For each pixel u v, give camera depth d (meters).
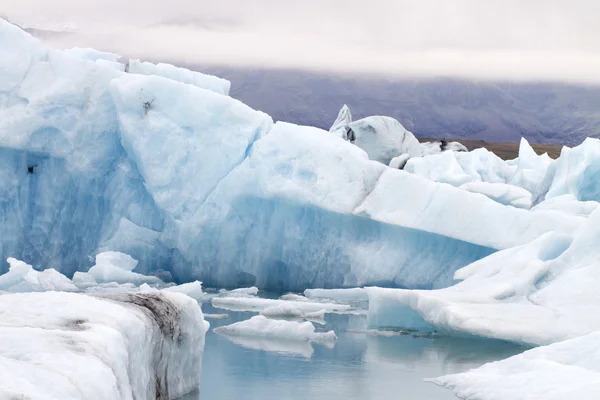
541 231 24.97
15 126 26.73
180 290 24.12
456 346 17.41
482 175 39.06
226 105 28.33
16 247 27.14
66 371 6.05
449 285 25.89
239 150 28.05
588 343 12.60
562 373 11.41
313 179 27.31
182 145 27.89
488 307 18.59
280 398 11.80
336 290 25.72
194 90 28.19
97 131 28.11
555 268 20.34
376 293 20.28
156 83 28.05
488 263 21.69
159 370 9.47
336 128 45.91
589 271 19.19
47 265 27.66
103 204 28.62
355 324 20.72
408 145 42.53
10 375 5.58
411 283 26.25
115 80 27.97
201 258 28.22
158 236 28.22
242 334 18.19
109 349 7.04
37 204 27.59
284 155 27.72
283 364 14.62
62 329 7.28
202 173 27.91
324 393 12.26
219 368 14.01
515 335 17.02
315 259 27.42
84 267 28.16
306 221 27.50
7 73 27.20
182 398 10.65
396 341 17.97
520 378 11.70
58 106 27.48
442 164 36.00
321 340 17.86
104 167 28.52
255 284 28.23
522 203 29.86
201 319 11.13
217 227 27.95
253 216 28.03
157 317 9.49
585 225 20.69
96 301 8.45
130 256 27.22
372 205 26.52
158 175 27.66
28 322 7.43
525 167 38.00
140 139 27.72
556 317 17.69
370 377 13.68
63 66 28.08
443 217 25.83
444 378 13.17
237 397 11.66
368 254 26.59
